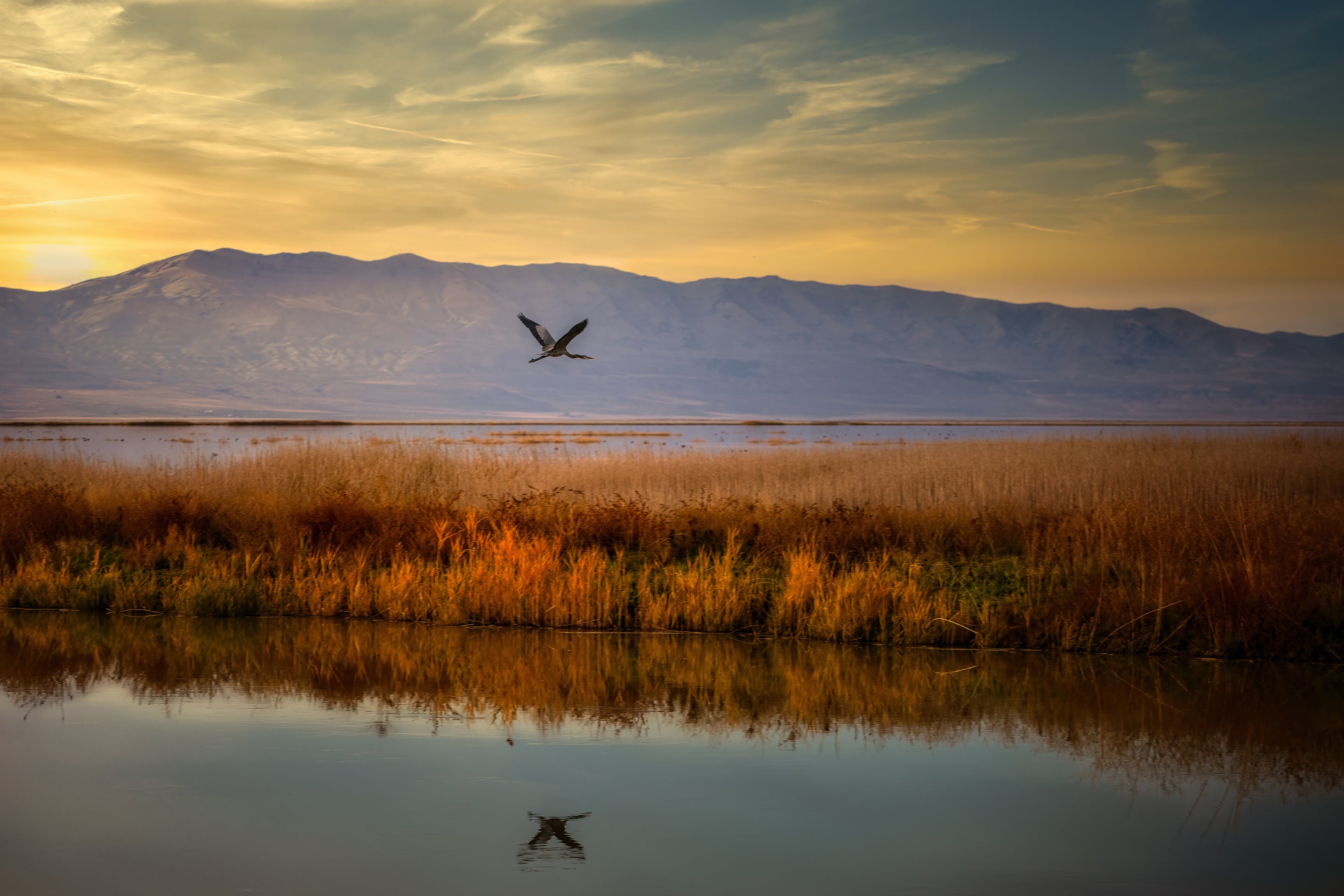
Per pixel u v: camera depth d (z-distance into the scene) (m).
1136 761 10.23
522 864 7.80
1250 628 13.89
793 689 12.76
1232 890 7.43
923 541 18.58
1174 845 8.13
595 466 28.11
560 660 14.08
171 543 19.30
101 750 10.41
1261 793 9.42
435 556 18.48
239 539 19.55
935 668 13.58
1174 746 10.62
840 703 12.21
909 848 8.12
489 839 8.25
